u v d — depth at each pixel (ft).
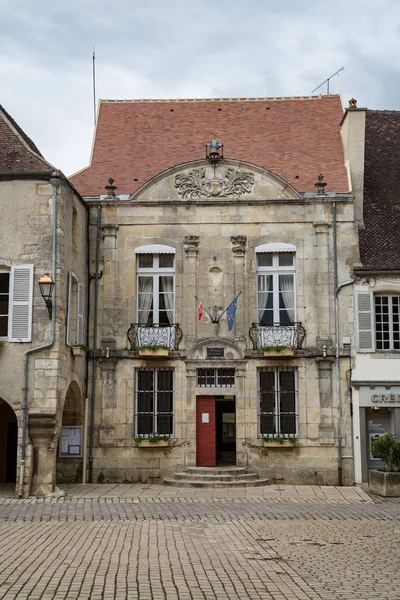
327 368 65.82
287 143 77.20
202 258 67.87
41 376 56.70
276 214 67.97
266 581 29.22
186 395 66.33
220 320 67.05
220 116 81.00
